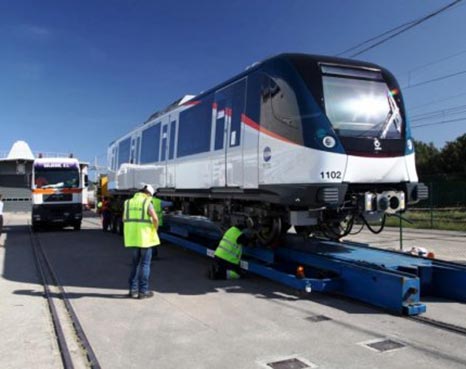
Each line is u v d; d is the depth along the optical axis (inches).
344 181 279.0
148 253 302.5
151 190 308.0
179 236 526.6
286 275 301.6
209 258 476.7
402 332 220.7
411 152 306.8
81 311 269.6
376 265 284.5
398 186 306.3
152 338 218.5
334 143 278.8
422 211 1085.8
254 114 331.9
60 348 207.5
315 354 193.2
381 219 319.6
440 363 181.8
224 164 374.3
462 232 759.7
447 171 2121.1
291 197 290.7
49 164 868.0
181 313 261.3
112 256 506.9
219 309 269.0
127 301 292.7
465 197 1072.8
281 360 187.2
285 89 299.4
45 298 307.6
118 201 784.9
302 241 383.9
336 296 296.8
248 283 344.5
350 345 203.5
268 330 226.7
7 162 1817.2
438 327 228.4
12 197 1822.1
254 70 336.2
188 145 452.4
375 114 299.4
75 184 878.4
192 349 202.4
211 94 407.2
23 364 189.2
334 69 300.2
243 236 358.9
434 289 298.4
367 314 253.3
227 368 180.2
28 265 451.8
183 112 472.7
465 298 278.7
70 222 883.4
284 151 296.8
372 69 311.3
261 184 319.6
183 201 504.1
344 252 337.4
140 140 633.6
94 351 201.8
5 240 706.2
